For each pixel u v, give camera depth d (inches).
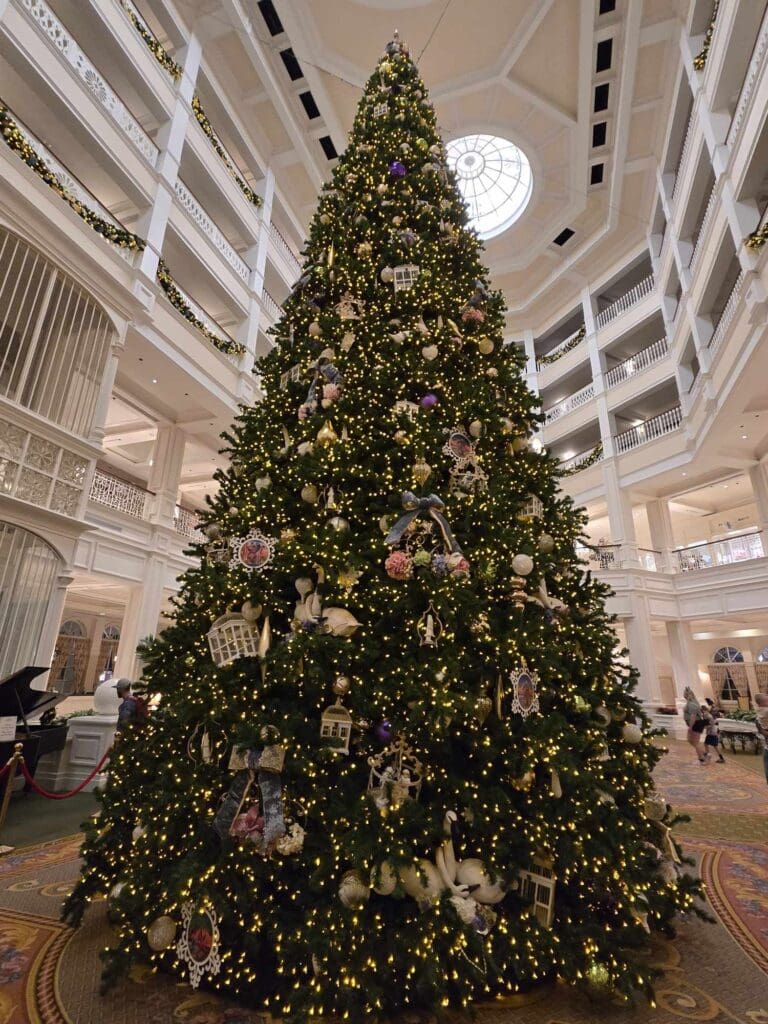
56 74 311.9
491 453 127.6
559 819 86.2
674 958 95.8
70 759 243.0
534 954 81.9
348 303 148.2
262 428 134.8
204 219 447.8
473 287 158.2
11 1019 75.9
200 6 449.4
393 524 102.7
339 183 193.0
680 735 515.5
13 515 240.1
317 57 482.0
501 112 556.1
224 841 82.8
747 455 518.6
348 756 95.1
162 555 429.4
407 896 84.3
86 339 305.1
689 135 448.1
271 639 98.3
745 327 354.0
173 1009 79.4
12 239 268.4
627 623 568.1
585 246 676.7
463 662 92.4
